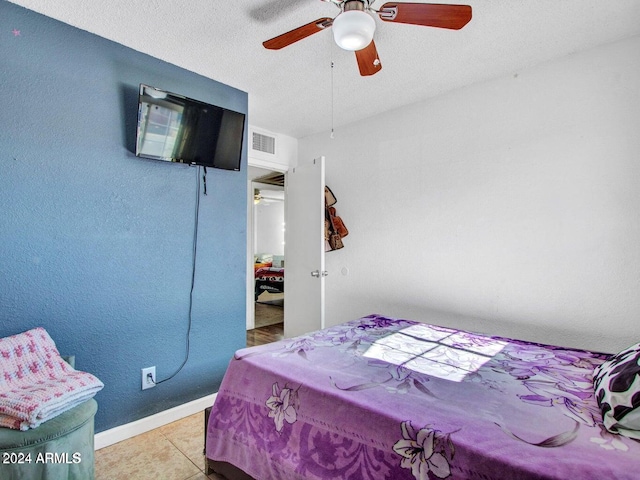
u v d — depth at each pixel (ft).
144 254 6.92
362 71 5.96
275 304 21.76
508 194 7.78
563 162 7.06
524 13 5.67
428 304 9.14
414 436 3.41
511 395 4.10
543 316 7.32
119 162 6.57
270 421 4.63
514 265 7.71
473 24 5.94
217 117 7.68
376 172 10.26
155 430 6.89
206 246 7.91
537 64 7.35
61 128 5.91
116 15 5.71
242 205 8.59
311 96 8.94
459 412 3.69
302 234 11.16
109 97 6.44
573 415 3.61
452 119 8.66
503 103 7.84
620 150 6.44
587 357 5.53
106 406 6.40
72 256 6.03
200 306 7.80
